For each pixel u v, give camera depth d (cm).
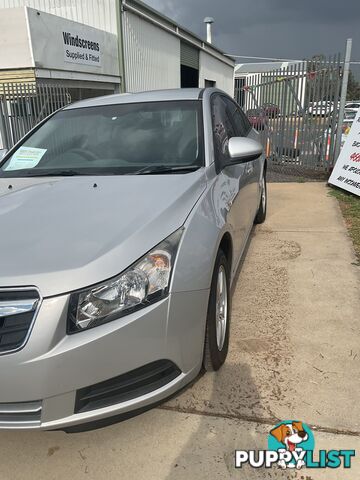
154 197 253
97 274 196
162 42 1948
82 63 1304
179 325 214
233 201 312
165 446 227
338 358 290
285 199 743
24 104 1051
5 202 272
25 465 221
